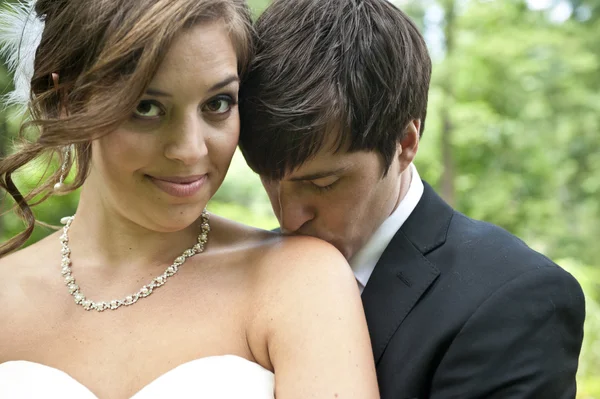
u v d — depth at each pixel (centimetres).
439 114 1010
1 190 221
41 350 179
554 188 1290
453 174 1069
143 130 159
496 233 208
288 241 188
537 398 183
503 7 1025
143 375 170
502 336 187
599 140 1284
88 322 181
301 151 184
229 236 196
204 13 155
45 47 169
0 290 191
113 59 151
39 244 201
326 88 184
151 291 183
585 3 1241
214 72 158
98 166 170
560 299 194
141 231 187
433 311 195
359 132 187
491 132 1131
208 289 182
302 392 158
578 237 1287
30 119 187
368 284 207
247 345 174
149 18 150
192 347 172
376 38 194
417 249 206
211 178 170
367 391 161
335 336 165
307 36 190
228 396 160
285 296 172
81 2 160
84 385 171
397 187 210
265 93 187
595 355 691
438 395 188
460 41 1027
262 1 510
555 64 1136
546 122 1197
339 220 198
